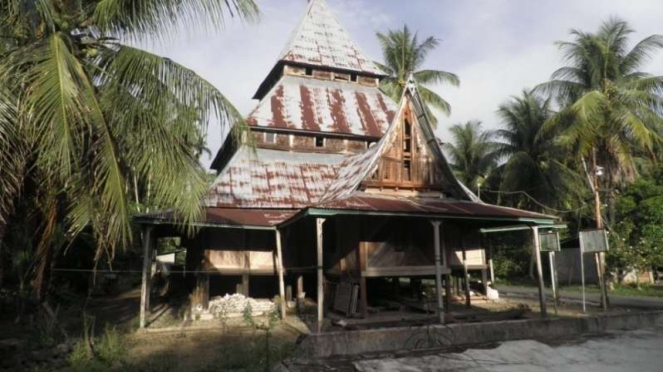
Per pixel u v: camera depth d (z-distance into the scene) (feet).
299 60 79.61
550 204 102.78
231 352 31.48
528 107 104.94
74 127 26.22
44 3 26.50
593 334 40.83
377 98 83.20
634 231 88.53
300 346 32.78
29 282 43.47
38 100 23.36
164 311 54.29
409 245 44.88
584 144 72.13
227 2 29.96
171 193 28.53
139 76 28.89
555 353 33.14
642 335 40.19
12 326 42.86
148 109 28.84
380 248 43.60
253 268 54.44
